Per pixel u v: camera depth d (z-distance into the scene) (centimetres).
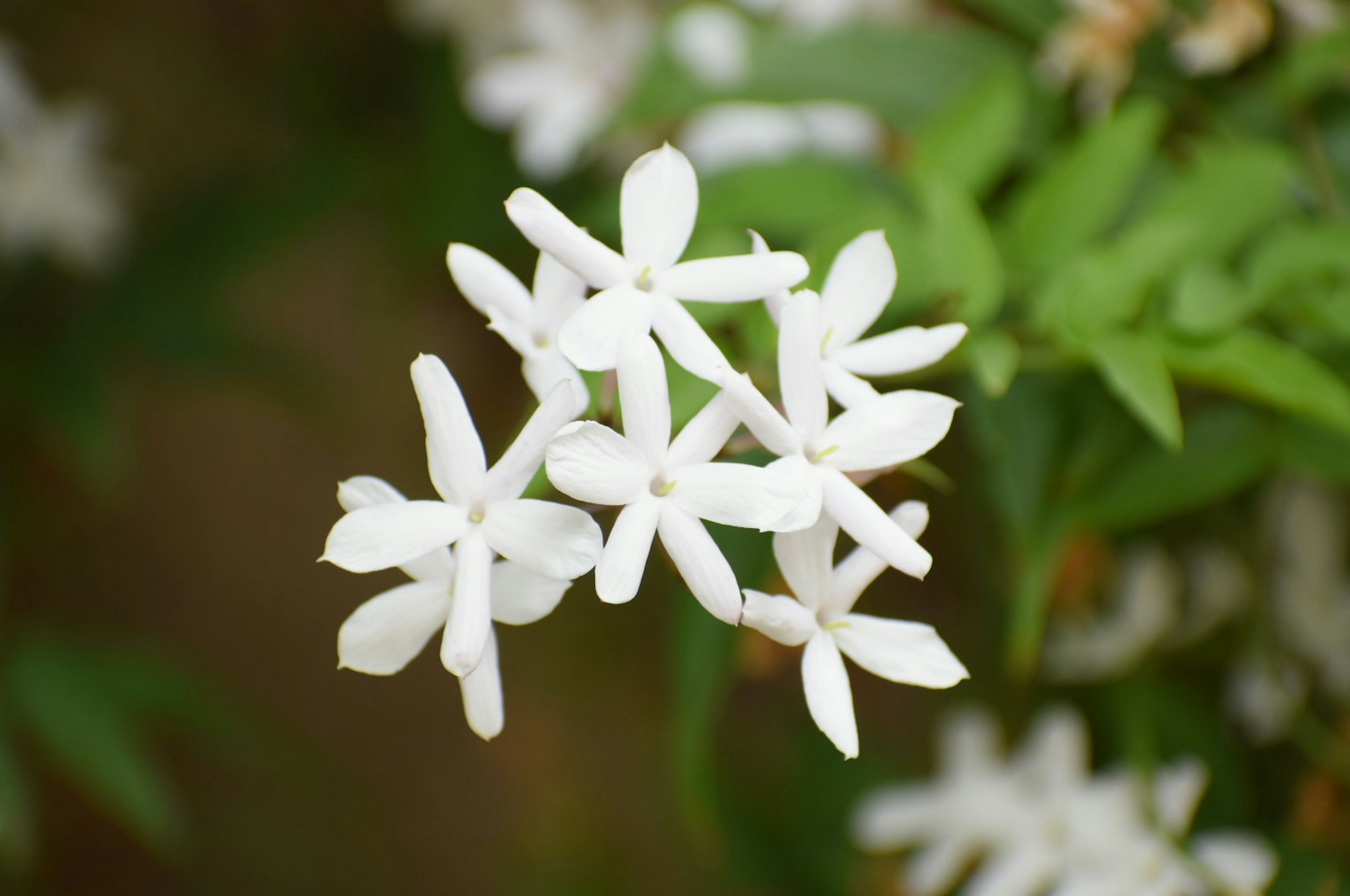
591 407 29
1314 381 31
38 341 56
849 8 40
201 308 58
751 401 27
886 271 29
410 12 56
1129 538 42
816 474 27
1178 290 33
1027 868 40
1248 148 35
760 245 28
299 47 61
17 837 47
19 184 56
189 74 64
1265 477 40
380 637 27
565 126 47
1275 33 37
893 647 28
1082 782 41
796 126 39
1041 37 37
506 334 28
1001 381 32
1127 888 37
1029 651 34
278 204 59
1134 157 34
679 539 27
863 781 57
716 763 58
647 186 28
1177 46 37
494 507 27
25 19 63
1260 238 36
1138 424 34
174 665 61
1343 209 36
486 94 48
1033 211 34
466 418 27
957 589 48
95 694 52
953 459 40
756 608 27
